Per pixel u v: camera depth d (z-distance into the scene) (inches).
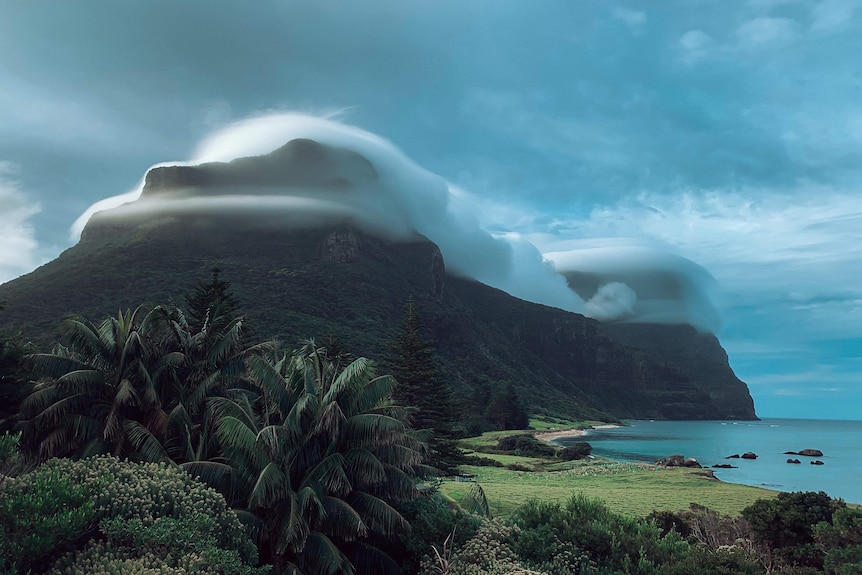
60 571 362.9
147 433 729.6
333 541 655.1
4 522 359.6
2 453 444.8
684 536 843.4
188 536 432.1
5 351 922.7
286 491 604.4
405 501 690.2
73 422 748.0
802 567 689.0
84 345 817.5
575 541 627.2
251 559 508.4
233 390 882.1
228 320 1157.7
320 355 781.9
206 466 650.8
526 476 1935.3
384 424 643.5
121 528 417.4
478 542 607.5
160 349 860.0
